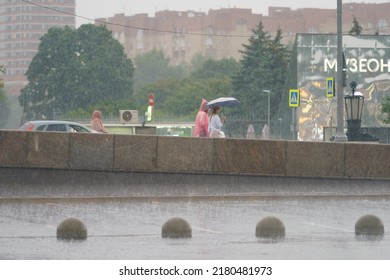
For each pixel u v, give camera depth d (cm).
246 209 4381
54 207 4419
